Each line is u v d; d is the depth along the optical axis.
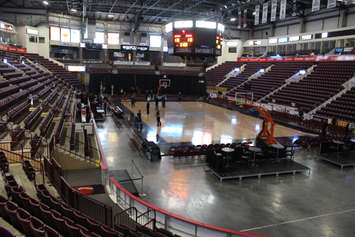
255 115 27.36
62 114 18.42
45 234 5.04
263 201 10.53
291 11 35.81
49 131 14.15
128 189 10.81
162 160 14.70
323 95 26.59
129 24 42.97
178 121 24.36
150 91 40.97
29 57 33.59
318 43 34.31
